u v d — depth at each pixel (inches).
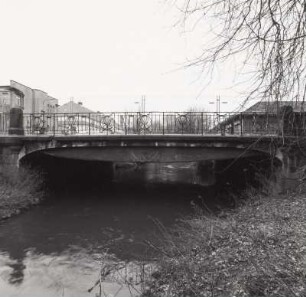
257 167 655.8
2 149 618.8
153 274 288.4
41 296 272.1
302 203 437.1
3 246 396.2
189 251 318.3
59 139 618.8
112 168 1187.3
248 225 374.3
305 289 205.2
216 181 1048.2
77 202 675.4
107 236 439.5
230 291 229.9
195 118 663.8
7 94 1480.1
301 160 474.3
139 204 666.8
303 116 164.9
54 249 387.2
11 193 578.6
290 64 140.4
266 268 241.4
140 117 673.0
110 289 276.7
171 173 1401.3
